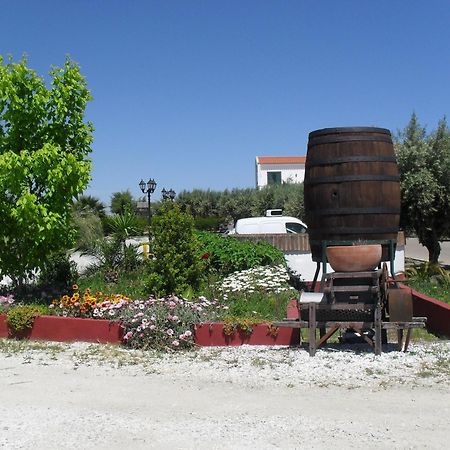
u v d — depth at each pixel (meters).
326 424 5.12
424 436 4.82
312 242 8.56
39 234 9.43
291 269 14.20
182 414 5.43
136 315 8.20
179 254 10.34
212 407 5.62
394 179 8.28
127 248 13.45
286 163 69.75
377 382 6.38
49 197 9.56
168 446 4.69
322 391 6.10
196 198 46.19
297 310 8.61
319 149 8.31
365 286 7.50
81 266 14.36
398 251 14.58
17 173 9.16
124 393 6.09
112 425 5.16
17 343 8.38
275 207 41.62
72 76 9.92
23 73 9.69
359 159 8.10
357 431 4.95
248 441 4.76
